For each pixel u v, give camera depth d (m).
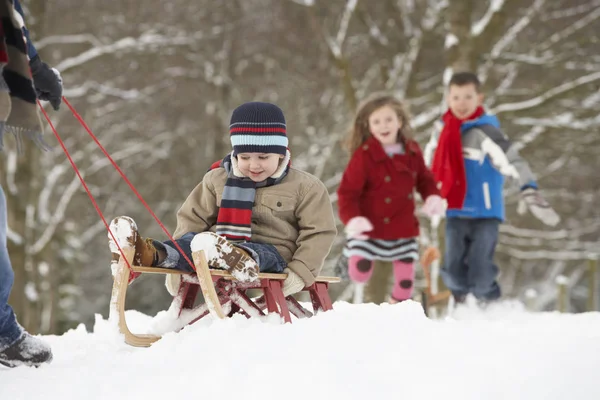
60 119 51.38
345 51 50.16
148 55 49.84
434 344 8.58
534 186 18.31
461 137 19.28
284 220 11.37
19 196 39.69
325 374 7.22
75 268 55.00
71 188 47.06
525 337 9.15
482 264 19.00
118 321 9.60
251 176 11.31
